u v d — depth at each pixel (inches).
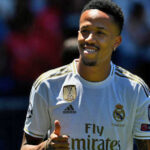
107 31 338.6
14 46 872.9
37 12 906.1
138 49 895.7
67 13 898.1
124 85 356.5
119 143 352.8
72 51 537.0
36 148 343.0
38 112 354.9
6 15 903.7
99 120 346.6
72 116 346.3
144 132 355.6
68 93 350.6
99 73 348.2
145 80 887.7
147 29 904.3
